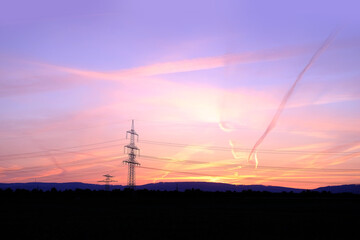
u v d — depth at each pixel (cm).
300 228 4056
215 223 4534
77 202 10150
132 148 10050
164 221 4791
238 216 5609
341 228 4059
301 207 8338
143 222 4662
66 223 4544
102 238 3325
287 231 3816
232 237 3403
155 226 4206
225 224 4419
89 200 11100
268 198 13412
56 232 3706
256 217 5428
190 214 6031
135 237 3381
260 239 3288
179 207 8288
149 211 6819
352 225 4347
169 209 7500
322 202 10888
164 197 13425
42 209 7338
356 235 3566
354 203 10344
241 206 8788
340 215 5878
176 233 3641
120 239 3266
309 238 3366
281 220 4938
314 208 7862
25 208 7612
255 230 3888
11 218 5291
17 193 12875
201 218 5241
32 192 13588
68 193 13900
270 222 4666
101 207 8144
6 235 3503
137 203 9975
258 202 11050
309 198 13562
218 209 7500
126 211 6812
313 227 4150
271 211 6869
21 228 4044
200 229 3944
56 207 8038
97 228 4025
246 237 3406
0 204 8888
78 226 4222
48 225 4325
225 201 11400
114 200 11294
